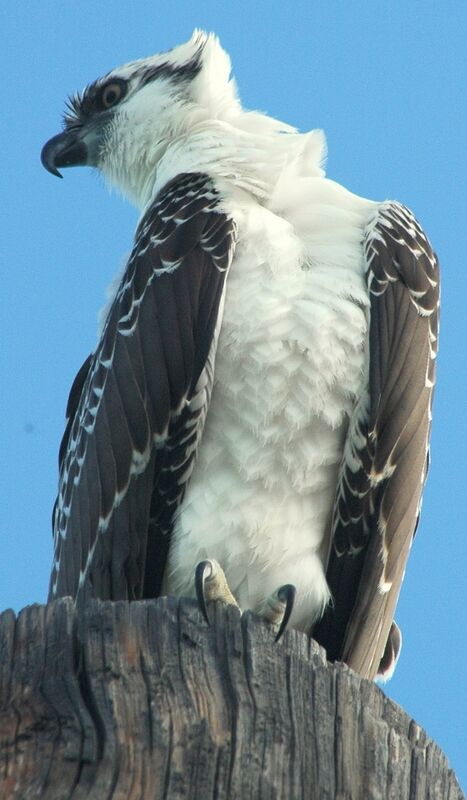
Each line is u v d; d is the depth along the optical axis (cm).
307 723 747
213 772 716
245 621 785
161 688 747
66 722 731
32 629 768
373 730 755
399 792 740
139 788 706
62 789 703
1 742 727
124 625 769
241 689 752
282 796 714
